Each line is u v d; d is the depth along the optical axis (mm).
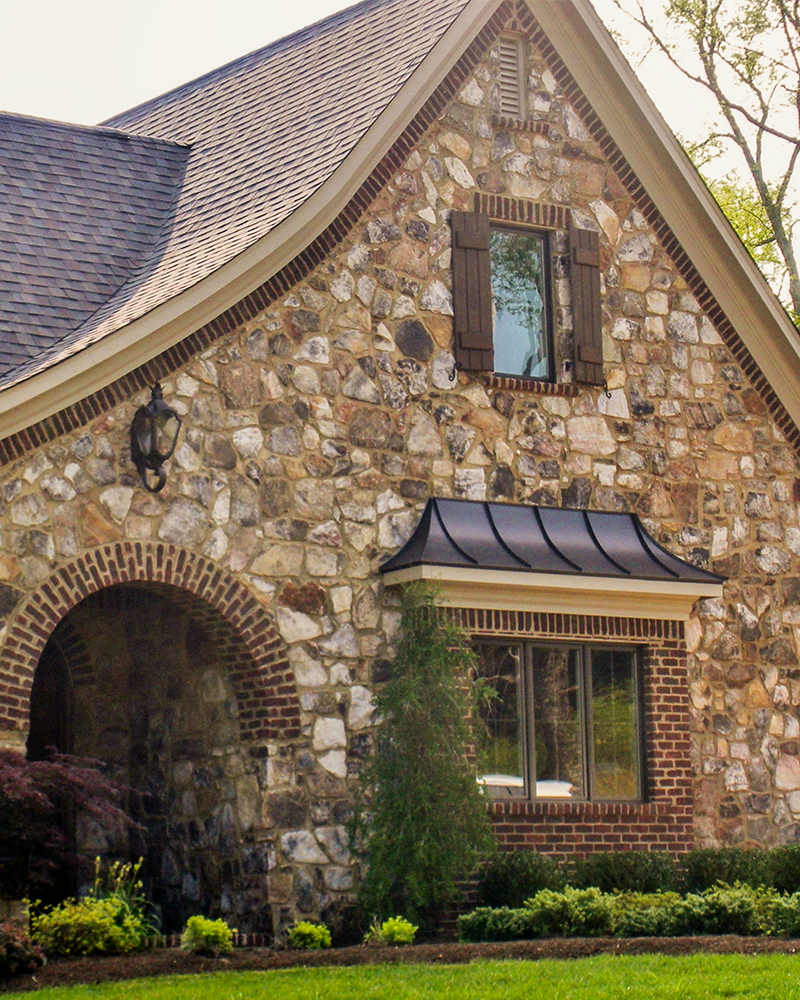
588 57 19969
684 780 19062
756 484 20656
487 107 19297
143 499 16125
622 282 20047
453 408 18453
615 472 19547
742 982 12578
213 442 16672
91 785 14758
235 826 16891
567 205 19750
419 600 17016
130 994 12117
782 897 16609
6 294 17422
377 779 16750
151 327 16188
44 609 15383
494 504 18547
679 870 18156
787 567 20672
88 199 19656
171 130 23078
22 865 14672
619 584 18359
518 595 17922
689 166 20281
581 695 18641
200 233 18703
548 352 19547
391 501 17812
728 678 19859
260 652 16672
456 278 18641
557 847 18000
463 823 16500
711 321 20703
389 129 18094
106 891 16688
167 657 18188
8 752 14531
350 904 16672
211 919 17094
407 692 16656
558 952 14328
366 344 17906
